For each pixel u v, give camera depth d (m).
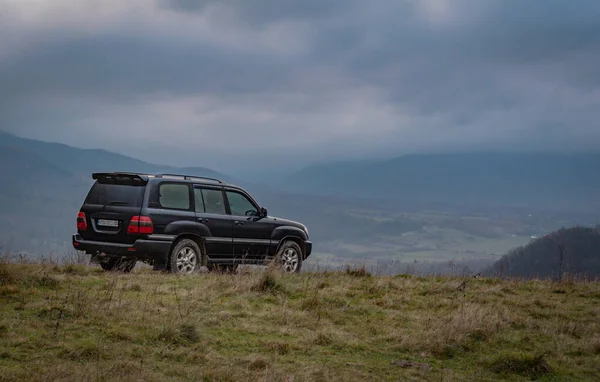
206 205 13.74
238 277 11.41
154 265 12.88
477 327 8.70
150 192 12.81
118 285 10.42
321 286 11.62
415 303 10.58
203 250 13.57
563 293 12.93
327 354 7.36
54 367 5.89
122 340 7.09
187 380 5.98
